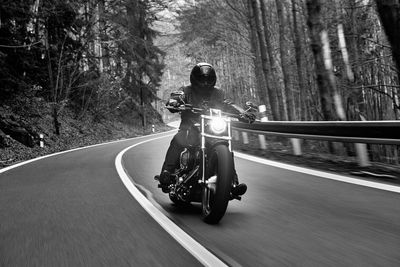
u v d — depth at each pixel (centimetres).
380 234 413
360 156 801
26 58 1991
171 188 527
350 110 1573
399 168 768
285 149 1290
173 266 342
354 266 330
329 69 1121
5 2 1758
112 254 378
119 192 690
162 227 464
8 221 520
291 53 2630
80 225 486
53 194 695
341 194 602
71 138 2441
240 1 2455
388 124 699
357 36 1783
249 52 2966
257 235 424
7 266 359
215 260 351
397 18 762
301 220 477
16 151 1625
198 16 2609
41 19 2216
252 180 755
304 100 1922
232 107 526
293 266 334
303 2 2091
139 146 1842
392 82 1823
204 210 480
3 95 1944
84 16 2886
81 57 2691
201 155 467
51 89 2283
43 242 424
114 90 3222
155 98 4256
